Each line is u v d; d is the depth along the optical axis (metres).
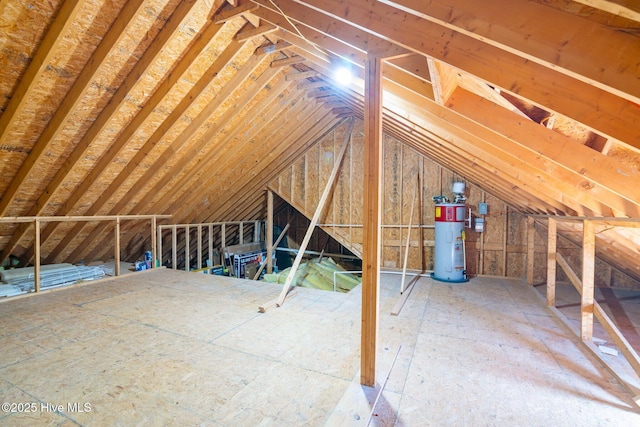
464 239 4.92
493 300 3.99
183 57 2.89
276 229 8.45
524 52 0.99
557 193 2.69
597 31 0.88
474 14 1.06
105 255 5.90
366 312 2.01
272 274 6.11
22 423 1.65
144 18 2.46
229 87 3.40
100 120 3.05
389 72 2.00
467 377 2.19
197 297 4.00
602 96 1.10
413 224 5.64
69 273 4.63
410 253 5.70
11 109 2.60
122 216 4.81
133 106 3.11
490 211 5.23
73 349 2.52
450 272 4.90
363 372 2.03
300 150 6.11
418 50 1.44
